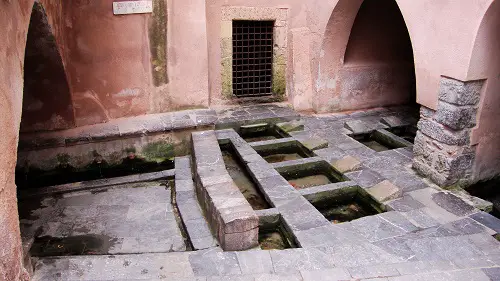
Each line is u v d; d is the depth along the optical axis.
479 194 5.77
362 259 4.06
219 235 4.48
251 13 8.20
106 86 6.65
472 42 4.79
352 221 4.79
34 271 3.94
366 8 7.92
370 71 8.69
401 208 5.04
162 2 6.66
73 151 6.60
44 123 6.39
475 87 5.12
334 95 8.59
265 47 8.65
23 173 6.49
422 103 5.73
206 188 5.05
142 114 7.05
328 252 4.15
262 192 5.63
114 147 6.78
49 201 5.79
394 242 4.35
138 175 6.45
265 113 8.27
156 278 3.77
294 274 3.69
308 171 6.42
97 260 4.12
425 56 5.52
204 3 6.99
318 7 7.98
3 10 3.23
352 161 6.17
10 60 3.35
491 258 4.05
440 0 5.14
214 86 8.43
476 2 4.68
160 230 5.09
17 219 3.37
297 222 4.76
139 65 6.80
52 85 6.09
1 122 3.08
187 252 4.27
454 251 4.20
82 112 6.58
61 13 5.88
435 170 5.63
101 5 6.27
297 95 8.70
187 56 7.11
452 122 5.23
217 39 8.16
